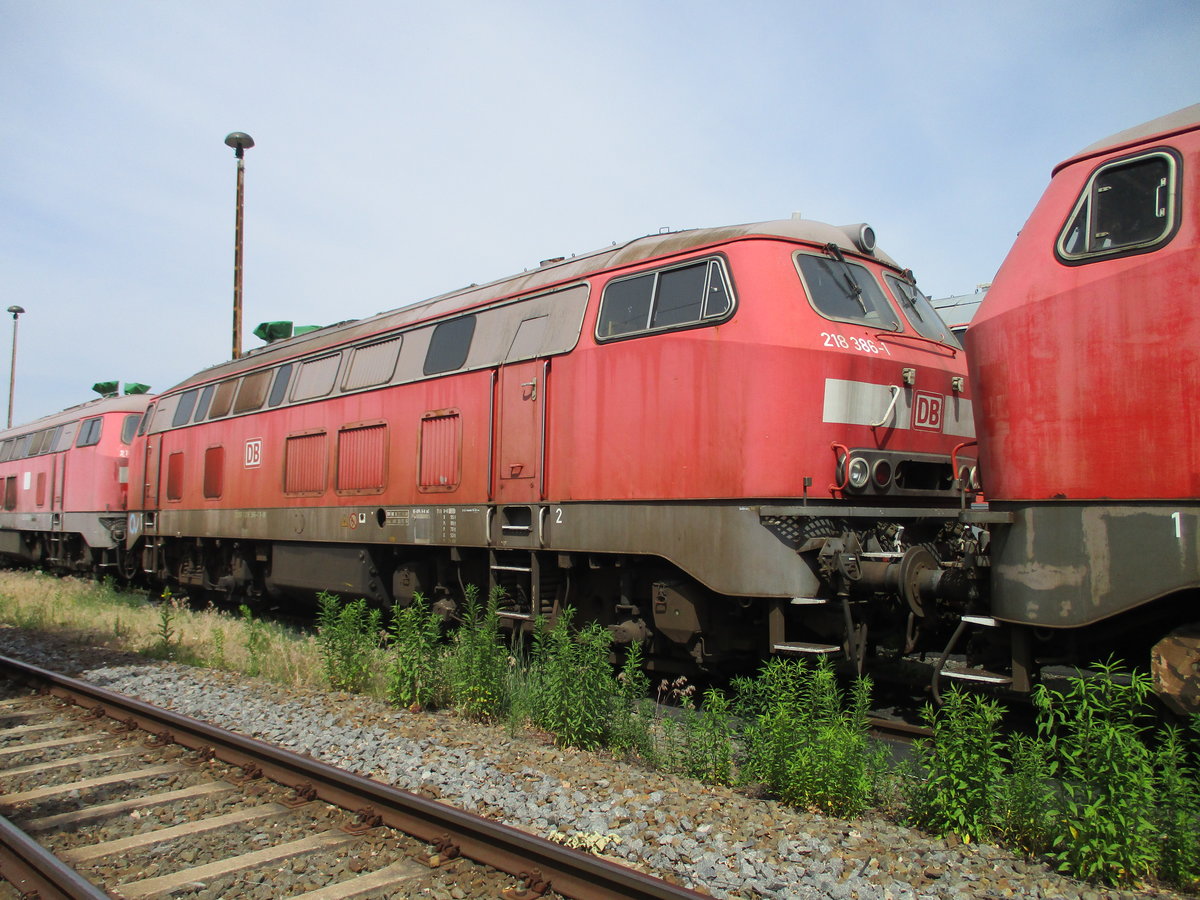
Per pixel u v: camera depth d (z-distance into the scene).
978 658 6.23
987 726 4.72
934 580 6.35
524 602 8.77
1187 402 4.73
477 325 9.55
